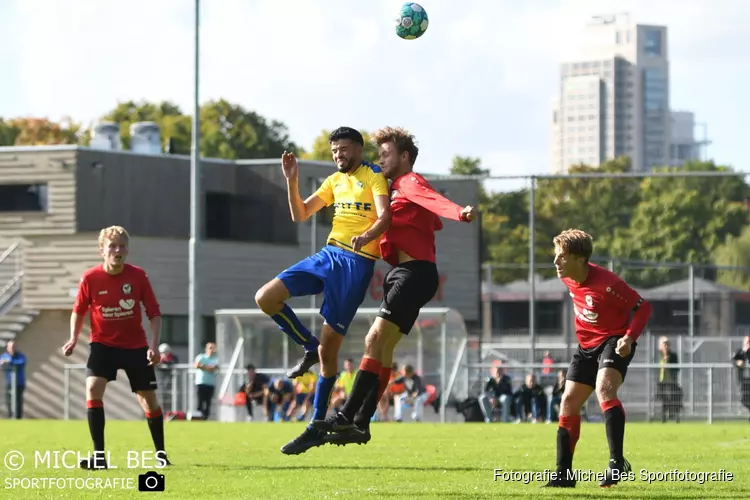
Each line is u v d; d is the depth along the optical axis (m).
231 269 100.31
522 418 67.88
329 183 26.06
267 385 69.19
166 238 97.25
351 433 25.38
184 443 39.06
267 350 73.44
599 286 23.06
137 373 28.27
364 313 74.25
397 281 25.45
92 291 27.89
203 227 106.69
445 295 106.62
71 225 98.75
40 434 45.22
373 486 23.58
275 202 107.31
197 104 82.62
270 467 28.27
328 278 25.39
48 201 99.38
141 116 193.25
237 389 72.75
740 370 65.62
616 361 23.22
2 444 37.72
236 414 72.00
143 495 22.19
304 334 25.70
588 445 36.25
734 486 23.53
